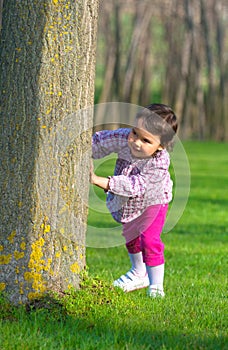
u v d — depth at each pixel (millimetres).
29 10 5137
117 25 38938
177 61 39625
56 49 5168
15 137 5184
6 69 5203
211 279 7398
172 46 39656
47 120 5188
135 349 4453
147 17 38781
